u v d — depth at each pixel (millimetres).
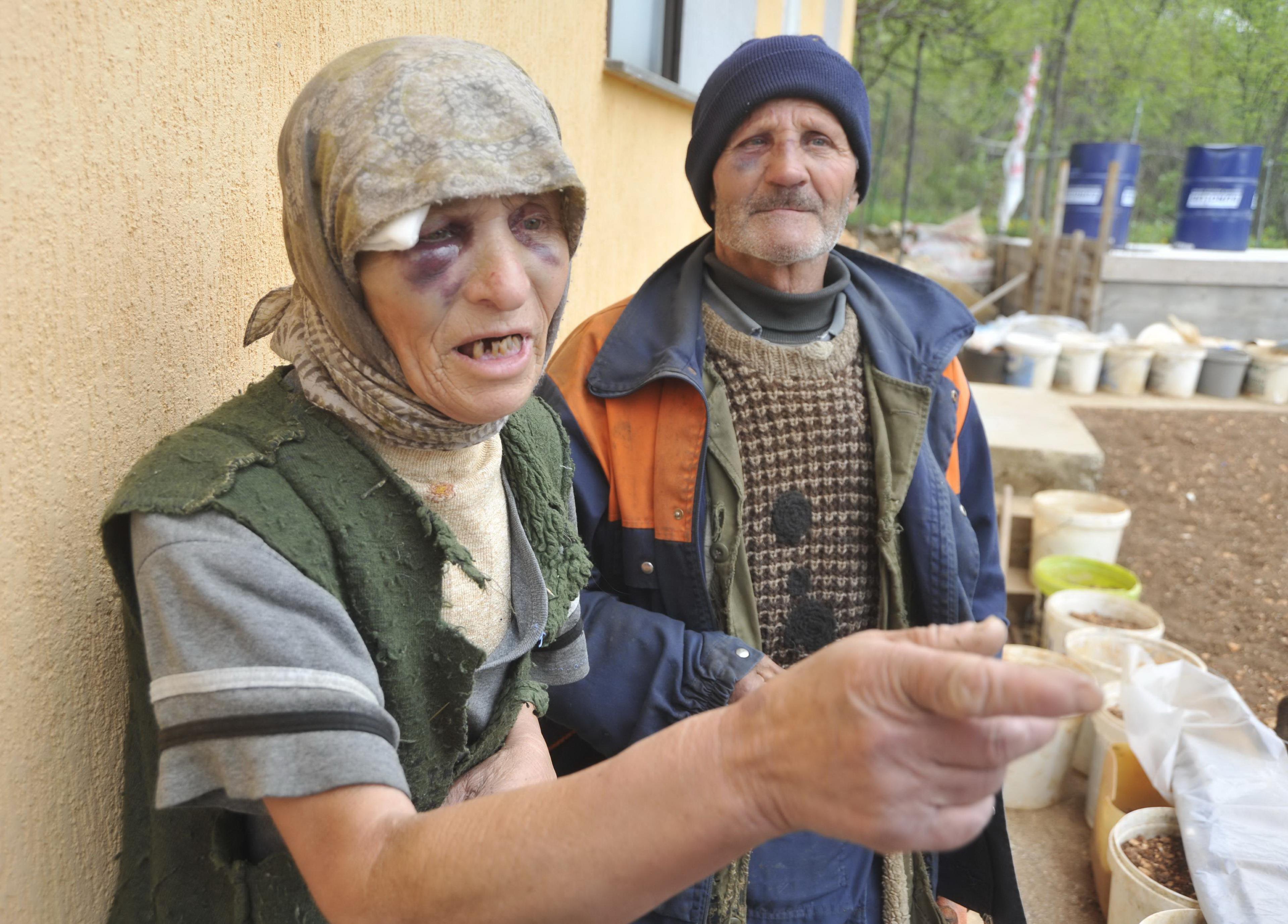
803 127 1675
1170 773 2314
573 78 2941
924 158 17281
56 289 895
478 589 1033
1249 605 4406
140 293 1028
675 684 1550
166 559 778
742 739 684
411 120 797
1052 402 5848
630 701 1558
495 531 1058
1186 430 6488
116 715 1031
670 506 1669
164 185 1062
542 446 1181
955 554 1734
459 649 945
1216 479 5781
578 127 3027
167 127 1062
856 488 1776
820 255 1731
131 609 850
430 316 861
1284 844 2018
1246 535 5105
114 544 829
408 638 920
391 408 896
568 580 1167
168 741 768
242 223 1249
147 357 1048
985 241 11016
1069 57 11336
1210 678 2443
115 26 959
